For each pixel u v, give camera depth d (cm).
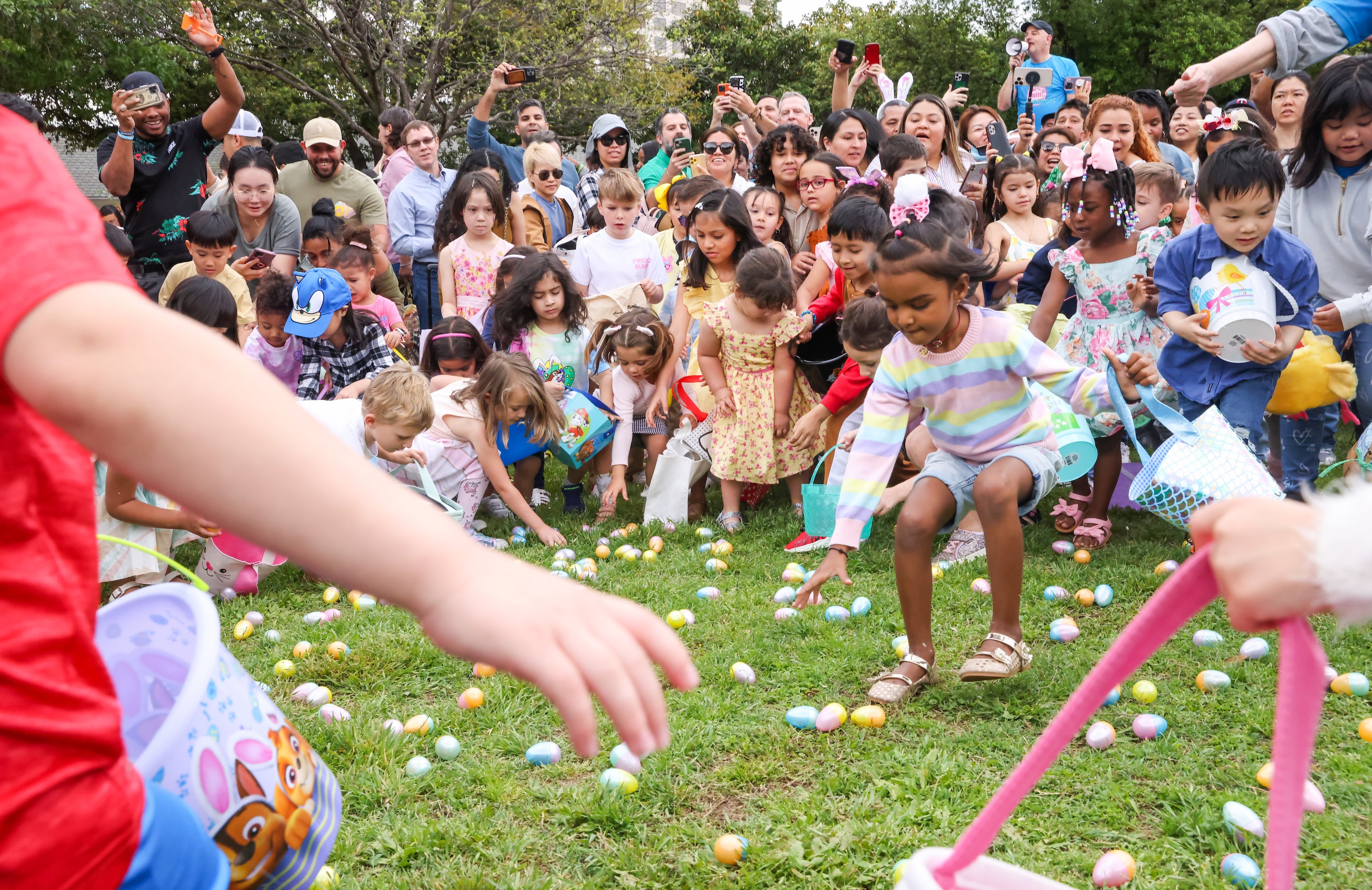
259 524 67
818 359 592
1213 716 318
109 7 2000
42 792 84
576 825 276
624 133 874
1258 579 85
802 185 661
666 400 623
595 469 662
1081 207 511
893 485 579
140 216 735
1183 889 235
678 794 287
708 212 620
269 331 602
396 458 511
